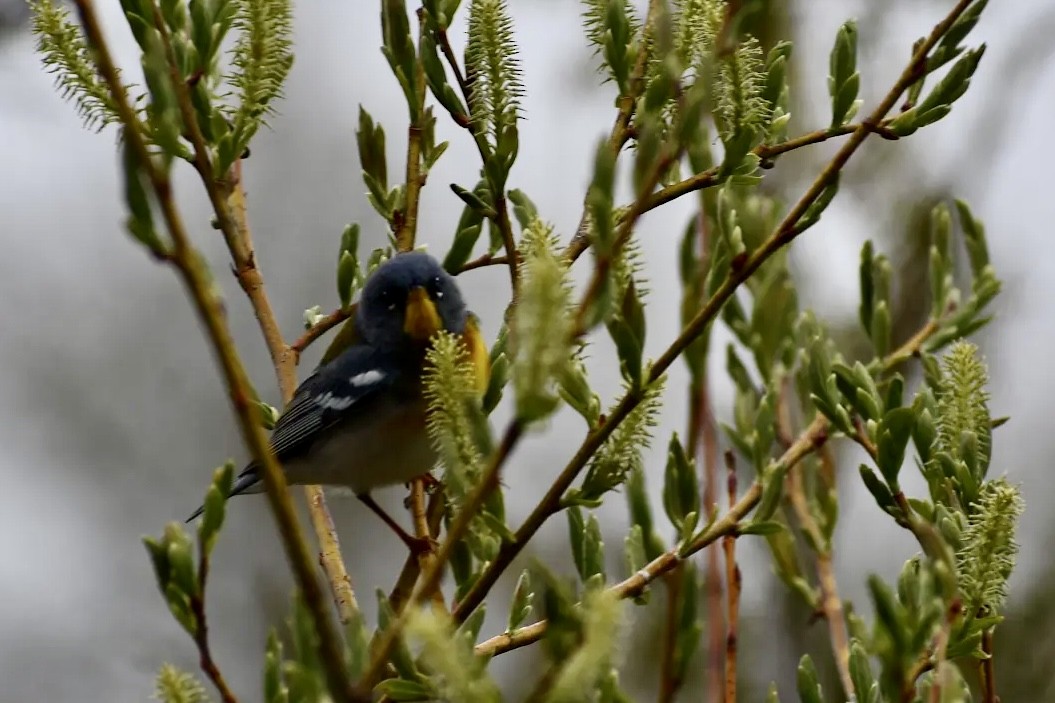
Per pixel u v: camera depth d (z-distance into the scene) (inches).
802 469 331.9
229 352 144.5
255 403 308.7
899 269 543.2
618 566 451.2
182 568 175.5
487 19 257.0
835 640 291.3
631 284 207.5
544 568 146.9
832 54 260.7
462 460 179.8
